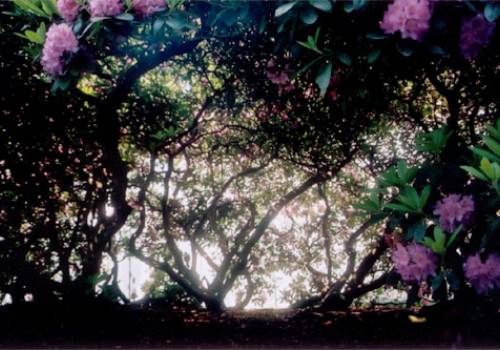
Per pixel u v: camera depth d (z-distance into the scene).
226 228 6.79
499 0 1.89
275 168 6.69
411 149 5.18
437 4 1.97
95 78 5.24
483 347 2.04
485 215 1.86
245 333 4.29
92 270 4.70
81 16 2.39
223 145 6.05
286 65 3.24
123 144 6.00
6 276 4.61
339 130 5.11
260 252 6.80
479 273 1.82
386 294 7.04
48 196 5.16
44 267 5.09
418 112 5.11
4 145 4.64
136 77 3.90
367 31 2.12
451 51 2.15
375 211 2.12
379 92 4.24
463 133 3.92
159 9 2.45
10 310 4.49
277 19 2.30
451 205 1.89
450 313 2.09
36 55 2.61
